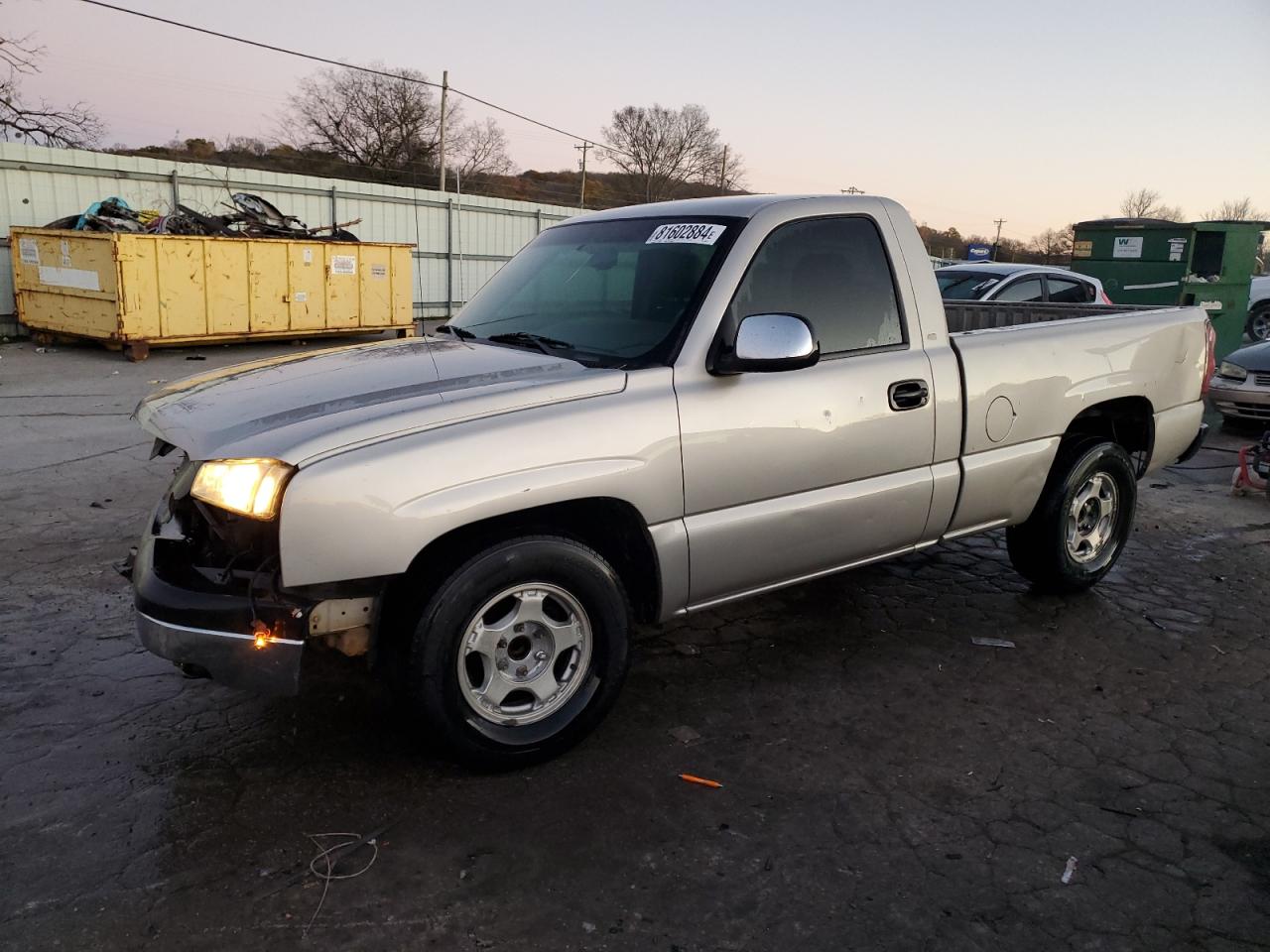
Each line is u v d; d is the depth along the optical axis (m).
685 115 74.19
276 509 2.71
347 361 3.63
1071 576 4.82
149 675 3.85
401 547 2.78
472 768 3.14
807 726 3.56
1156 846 2.85
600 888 2.62
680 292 3.51
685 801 3.05
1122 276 13.67
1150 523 6.47
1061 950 2.41
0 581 4.85
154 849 2.74
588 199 72.44
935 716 3.66
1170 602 4.94
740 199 3.86
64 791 3.02
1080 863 2.76
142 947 2.35
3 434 8.71
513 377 3.21
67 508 6.20
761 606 4.78
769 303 3.56
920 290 4.02
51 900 2.51
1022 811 3.02
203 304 15.71
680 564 3.37
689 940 2.42
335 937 2.40
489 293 4.36
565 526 3.39
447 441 2.87
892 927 2.48
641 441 3.18
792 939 2.43
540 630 3.19
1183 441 5.13
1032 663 4.15
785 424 3.50
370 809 2.96
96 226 15.80
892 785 3.16
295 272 17.12
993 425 4.18
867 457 3.77
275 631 2.79
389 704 3.65
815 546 3.71
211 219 17.17
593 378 3.18
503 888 2.61
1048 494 4.64
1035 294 9.95
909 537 4.05
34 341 16.64
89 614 4.45
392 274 18.89
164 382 12.52
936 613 4.72
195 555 3.07
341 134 64.25
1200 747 3.46
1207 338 5.22
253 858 2.71
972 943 2.43
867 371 3.74
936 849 2.82
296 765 3.21
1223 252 13.16
